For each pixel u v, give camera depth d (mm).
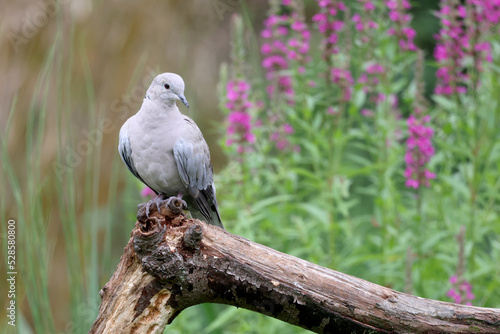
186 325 10008
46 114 13164
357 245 10906
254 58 11445
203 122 16438
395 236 10273
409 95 10781
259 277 6227
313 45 16719
